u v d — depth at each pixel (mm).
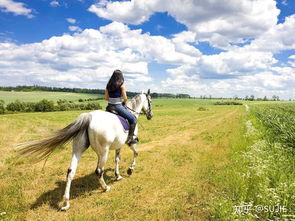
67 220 3719
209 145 10203
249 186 4555
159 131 15992
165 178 5754
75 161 4141
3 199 4320
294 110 32281
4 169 6383
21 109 61594
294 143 7891
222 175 5703
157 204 4398
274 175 4820
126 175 6066
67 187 4062
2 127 14531
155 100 123562
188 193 4824
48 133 3992
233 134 12656
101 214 3986
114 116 4699
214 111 48969
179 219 3852
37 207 4152
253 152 6730
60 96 108500
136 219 3881
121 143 4957
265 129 12328
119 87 4863
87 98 105688
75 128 4145
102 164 4594
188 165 6984
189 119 27750
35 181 5457
